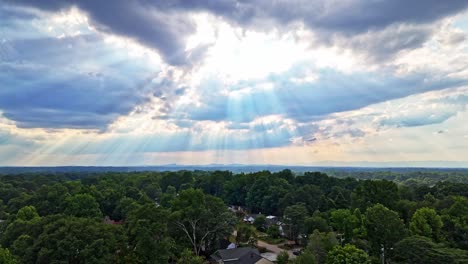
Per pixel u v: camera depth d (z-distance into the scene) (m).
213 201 64.19
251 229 72.75
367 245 58.09
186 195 63.62
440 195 84.44
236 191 125.69
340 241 61.19
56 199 81.19
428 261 43.28
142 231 46.75
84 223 46.97
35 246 42.00
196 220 59.69
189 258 47.66
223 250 57.56
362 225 57.97
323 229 66.25
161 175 160.62
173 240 55.81
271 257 61.94
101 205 93.06
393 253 52.66
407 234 52.97
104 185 118.38
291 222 76.56
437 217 56.03
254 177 125.06
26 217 66.88
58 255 40.19
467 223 56.25
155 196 122.75
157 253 46.12
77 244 41.59
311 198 92.56
